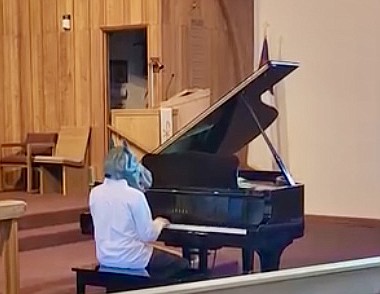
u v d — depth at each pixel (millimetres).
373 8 7371
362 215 7531
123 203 3826
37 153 9148
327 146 7758
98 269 3838
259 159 8352
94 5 9156
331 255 5785
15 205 3289
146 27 8812
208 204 4039
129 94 9805
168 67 8781
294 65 4168
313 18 7797
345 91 7602
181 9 8906
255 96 4289
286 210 4051
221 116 4176
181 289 1715
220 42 9492
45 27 9484
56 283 4891
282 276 1875
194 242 3984
